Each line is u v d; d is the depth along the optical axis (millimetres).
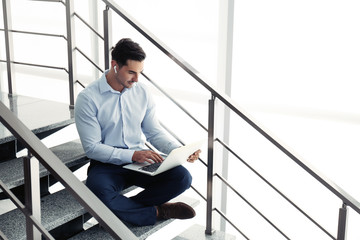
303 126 3658
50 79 4473
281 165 3830
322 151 3625
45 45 4441
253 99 3797
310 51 3527
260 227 4051
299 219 3867
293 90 3641
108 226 1357
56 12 4328
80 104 2477
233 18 3717
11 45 3240
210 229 2693
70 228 2479
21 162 2645
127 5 4129
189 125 4039
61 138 4211
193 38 3916
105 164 2541
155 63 4082
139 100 2631
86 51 4363
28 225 1507
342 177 3588
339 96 3490
